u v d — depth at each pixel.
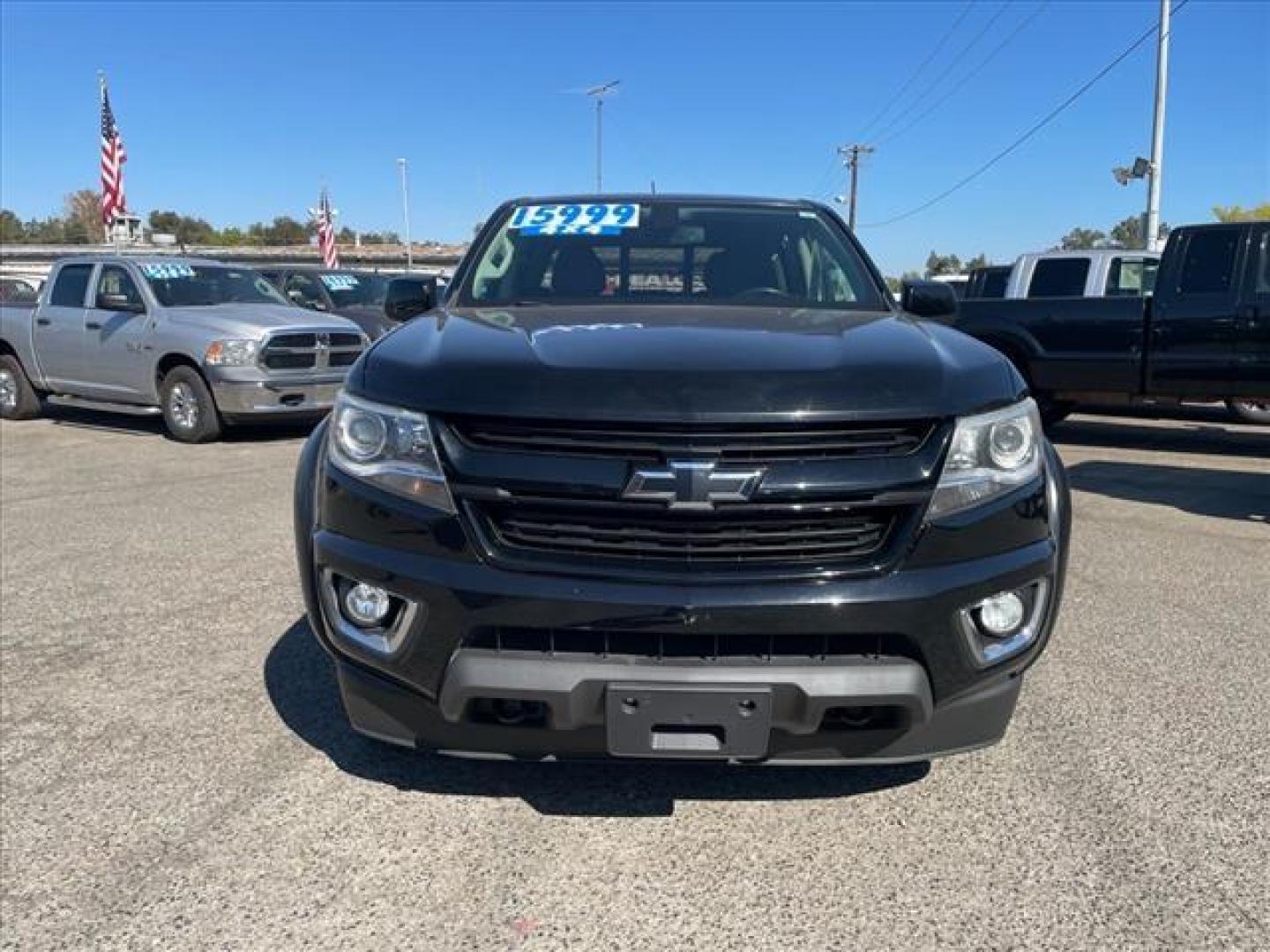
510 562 2.36
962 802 2.89
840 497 2.33
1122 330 9.16
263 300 11.21
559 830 2.75
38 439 10.22
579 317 3.10
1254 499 7.13
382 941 2.29
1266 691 3.66
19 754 3.18
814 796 2.93
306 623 4.41
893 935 2.32
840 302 3.62
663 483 2.29
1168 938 2.30
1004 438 2.50
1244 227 8.59
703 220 4.03
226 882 2.51
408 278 4.04
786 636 2.33
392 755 3.16
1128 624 4.41
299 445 9.80
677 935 2.32
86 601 4.71
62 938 2.30
